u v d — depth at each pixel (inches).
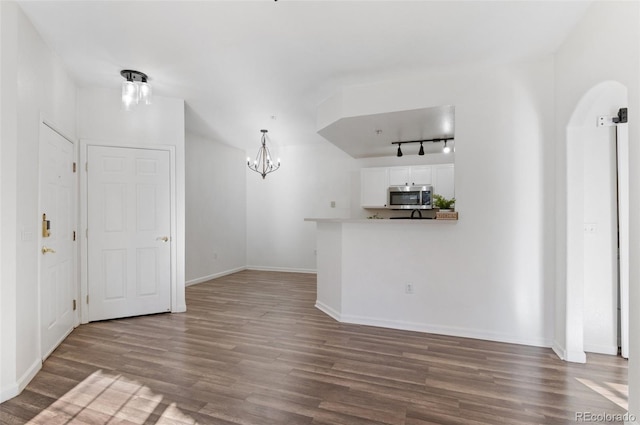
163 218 157.3
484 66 122.5
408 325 135.6
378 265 140.6
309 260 269.0
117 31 99.4
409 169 233.9
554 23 95.5
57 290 118.3
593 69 87.3
